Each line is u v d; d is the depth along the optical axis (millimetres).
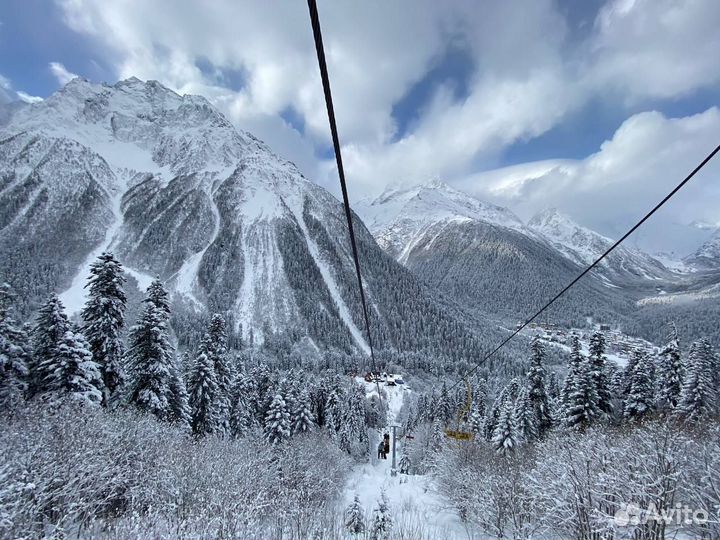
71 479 12578
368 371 141625
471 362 160625
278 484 21688
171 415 31406
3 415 20203
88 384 26797
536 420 40406
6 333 26297
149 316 31156
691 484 9859
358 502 19078
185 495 15812
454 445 35312
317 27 3205
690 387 34000
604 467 11648
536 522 14969
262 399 54781
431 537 16562
